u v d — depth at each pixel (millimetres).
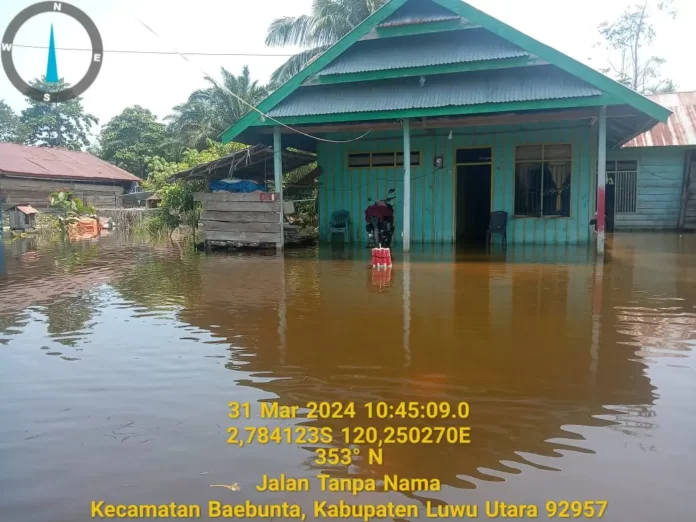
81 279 8273
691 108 16609
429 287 6980
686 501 2324
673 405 3246
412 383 3629
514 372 3807
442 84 11023
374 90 11375
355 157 13680
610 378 3678
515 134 12422
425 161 13062
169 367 4023
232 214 12297
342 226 13641
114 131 39844
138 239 16859
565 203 12266
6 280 8273
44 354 4398
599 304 5879
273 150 13078
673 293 6449
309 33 20125
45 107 44688
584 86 10016
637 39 26875
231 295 6672
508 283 7219
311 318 5395
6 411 3303
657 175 15773
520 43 10219
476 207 15047
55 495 2441
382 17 11047
